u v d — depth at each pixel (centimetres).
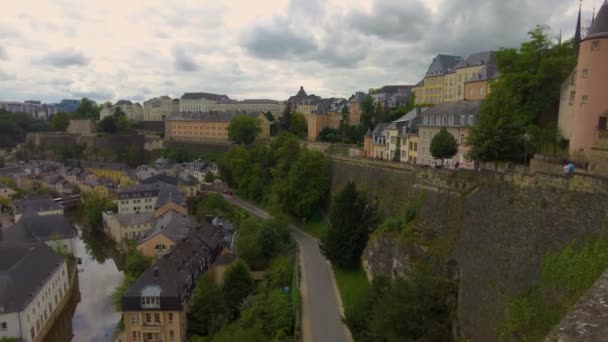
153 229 8162
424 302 3222
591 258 2459
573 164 3359
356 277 5247
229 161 11819
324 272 5738
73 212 12256
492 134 4406
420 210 4862
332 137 13325
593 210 2602
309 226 8088
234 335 3966
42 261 6003
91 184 13250
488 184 3709
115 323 6044
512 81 4988
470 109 6500
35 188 13900
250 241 6681
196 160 16188
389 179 6231
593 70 3703
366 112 12619
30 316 5119
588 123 3762
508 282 3050
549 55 5025
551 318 2536
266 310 4653
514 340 2684
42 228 8069
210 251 6844
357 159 7594
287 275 5762
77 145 19262
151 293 4828
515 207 3281
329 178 8694
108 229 9888
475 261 3512
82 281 7488
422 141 7538
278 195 8888
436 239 4238
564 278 2586
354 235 5372
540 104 4869
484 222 3609
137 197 10475
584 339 1119
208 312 5122
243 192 11238
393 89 16062
